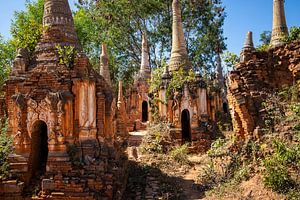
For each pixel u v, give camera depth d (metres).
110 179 13.88
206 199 14.05
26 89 14.67
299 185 11.84
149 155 21.67
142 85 38.28
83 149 14.42
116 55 46.09
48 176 13.60
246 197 12.53
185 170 19.14
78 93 14.88
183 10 45.72
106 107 15.98
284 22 21.83
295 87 14.96
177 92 25.95
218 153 16.31
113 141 16.66
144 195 15.46
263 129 14.48
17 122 14.34
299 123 13.61
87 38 41.00
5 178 13.47
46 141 15.79
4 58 31.78
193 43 46.72
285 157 12.32
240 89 15.71
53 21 16.33
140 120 37.09
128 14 44.50
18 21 32.75
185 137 26.36
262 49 16.69
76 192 13.10
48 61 15.25
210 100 28.39
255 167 13.80
